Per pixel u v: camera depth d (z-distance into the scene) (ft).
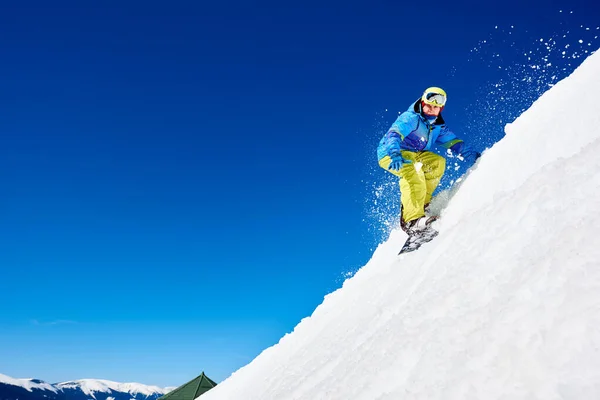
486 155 17.31
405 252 15.80
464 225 11.25
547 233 7.30
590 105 13.38
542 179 9.33
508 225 8.84
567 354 4.57
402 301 10.93
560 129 13.85
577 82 15.48
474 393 5.00
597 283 5.05
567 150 12.93
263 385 17.34
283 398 11.87
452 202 16.57
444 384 5.50
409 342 7.27
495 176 15.10
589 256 5.60
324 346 14.34
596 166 8.17
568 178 8.55
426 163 17.81
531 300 5.69
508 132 17.57
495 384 4.91
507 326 5.59
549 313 5.21
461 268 8.57
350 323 14.21
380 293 14.20
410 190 16.61
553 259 6.05
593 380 4.12
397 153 16.69
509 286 6.48
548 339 4.87
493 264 7.84
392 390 6.53
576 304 4.99
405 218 16.78
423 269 11.51
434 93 17.03
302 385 11.52
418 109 17.54
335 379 9.26
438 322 7.20
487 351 5.47
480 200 14.90
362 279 19.94
